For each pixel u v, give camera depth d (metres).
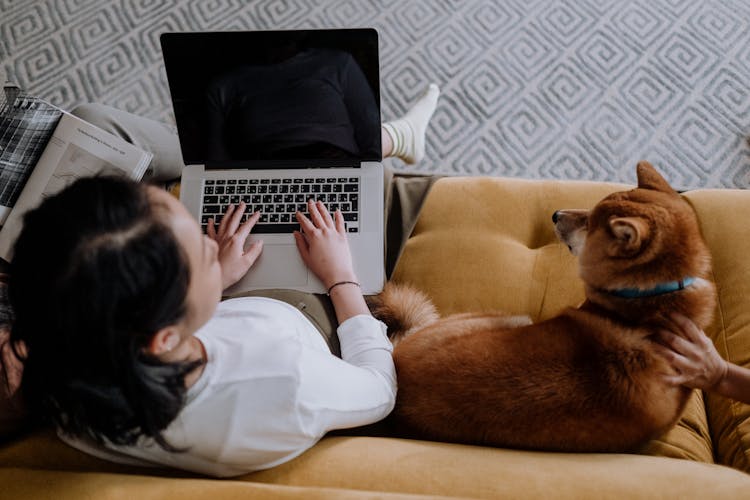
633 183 1.61
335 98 1.06
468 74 1.76
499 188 1.20
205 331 0.72
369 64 1.02
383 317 1.06
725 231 1.08
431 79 1.76
